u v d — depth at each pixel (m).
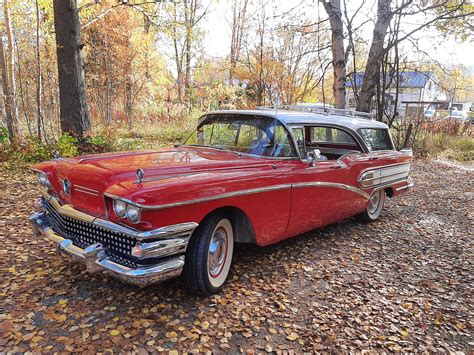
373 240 5.40
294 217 4.32
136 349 2.71
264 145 4.21
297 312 3.38
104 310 3.18
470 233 5.91
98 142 10.30
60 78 10.01
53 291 3.44
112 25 18.66
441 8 12.10
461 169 12.65
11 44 11.38
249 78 17.59
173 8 17.50
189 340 2.86
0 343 2.70
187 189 3.04
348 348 2.93
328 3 10.71
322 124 4.91
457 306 3.66
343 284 3.97
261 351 2.81
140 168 3.26
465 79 17.19
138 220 2.80
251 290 3.69
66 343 2.73
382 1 11.29
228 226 3.68
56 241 3.46
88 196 3.21
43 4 12.50
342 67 10.91
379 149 6.04
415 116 19.22
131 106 20.42
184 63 26.58
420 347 3.00
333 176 4.82
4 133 10.09
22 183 7.52
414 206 7.51
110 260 3.05
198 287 3.37
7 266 3.90
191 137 4.95
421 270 4.46
